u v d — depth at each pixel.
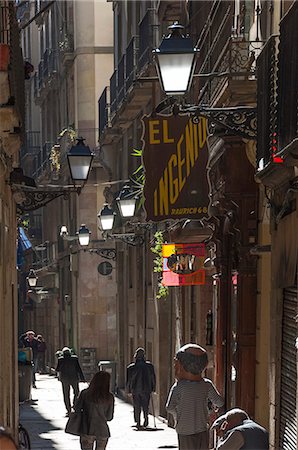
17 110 24.52
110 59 80.38
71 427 28.06
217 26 37.72
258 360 29.66
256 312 30.02
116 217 64.25
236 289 31.86
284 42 20.64
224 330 34.69
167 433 42.06
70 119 85.06
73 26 82.75
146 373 43.31
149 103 55.62
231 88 26.12
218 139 31.11
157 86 52.56
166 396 51.38
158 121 27.58
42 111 104.19
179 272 38.94
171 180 27.69
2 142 27.72
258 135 23.42
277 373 24.39
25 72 32.00
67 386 47.91
